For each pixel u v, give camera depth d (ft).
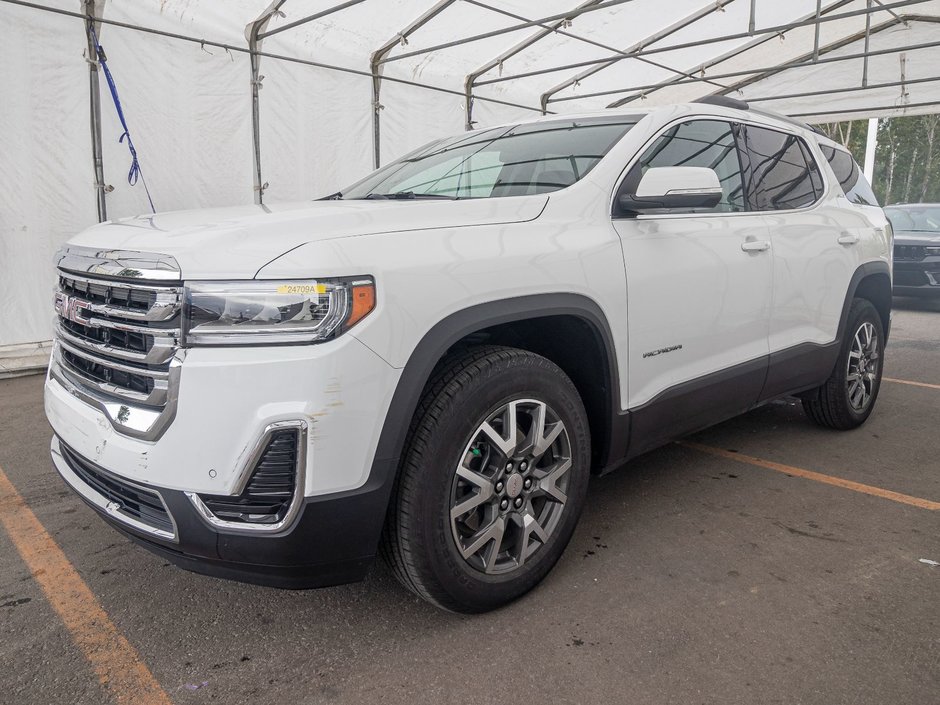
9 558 8.53
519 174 8.89
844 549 8.54
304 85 24.25
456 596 6.70
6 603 7.50
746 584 7.72
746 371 9.91
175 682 6.19
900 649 6.53
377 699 5.94
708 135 10.00
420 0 23.48
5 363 18.52
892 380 17.90
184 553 5.97
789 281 10.67
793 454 12.03
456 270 6.39
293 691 6.06
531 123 10.39
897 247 31.24
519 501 7.14
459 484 6.68
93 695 6.03
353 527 5.90
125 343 6.09
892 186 159.53
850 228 12.35
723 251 9.42
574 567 8.12
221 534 5.67
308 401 5.53
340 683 6.15
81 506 10.09
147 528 6.07
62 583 7.92
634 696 5.93
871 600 7.38
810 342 11.32
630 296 8.04
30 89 18.31
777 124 11.76
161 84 20.75
